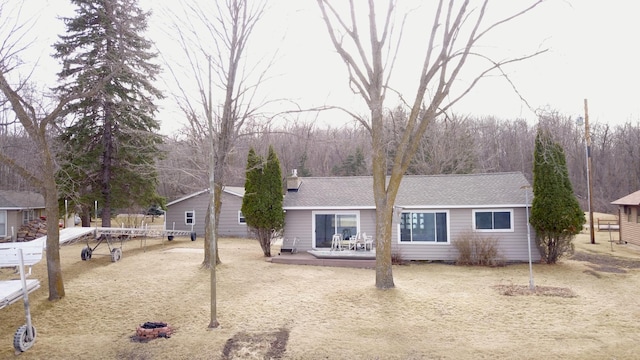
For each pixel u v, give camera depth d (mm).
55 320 9758
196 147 14828
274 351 7805
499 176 20766
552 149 16766
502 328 9086
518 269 16562
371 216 19594
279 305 10812
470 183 20391
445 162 38656
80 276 14023
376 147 12125
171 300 11250
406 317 9852
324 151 48281
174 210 32312
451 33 11070
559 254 17484
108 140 23703
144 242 25953
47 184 11125
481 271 16234
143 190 25297
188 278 13734
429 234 18828
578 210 17016
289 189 21672
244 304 10914
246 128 17609
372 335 8664
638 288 13000
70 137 22688
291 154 43906
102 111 23438
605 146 52906
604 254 20625
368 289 11930
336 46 11828
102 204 24281
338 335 8656
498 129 53281
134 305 10836
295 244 20000
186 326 9297
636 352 7512
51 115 10844
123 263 16672
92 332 9000
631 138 52312
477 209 18500
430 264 18094
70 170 22344
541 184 17281
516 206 18062
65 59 20938
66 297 11344
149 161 23078
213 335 8680
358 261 16812
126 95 21922
